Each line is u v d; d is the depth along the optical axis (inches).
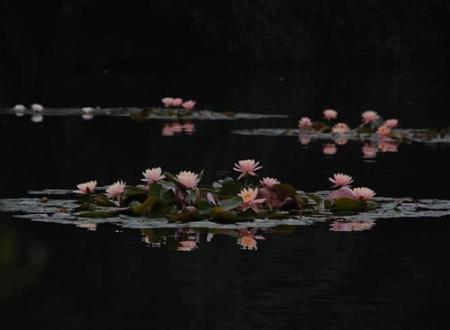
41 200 394.3
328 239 328.2
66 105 1026.1
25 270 135.3
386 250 311.0
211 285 265.3
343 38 1909.4
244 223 354.3
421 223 358.6
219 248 312.2
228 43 1721.2
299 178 486.6
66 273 277.6
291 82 1409.9
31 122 820.0
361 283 269.1
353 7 1914.4
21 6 1432.1
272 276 276.1
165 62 1727.4
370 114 748.6
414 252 309.0
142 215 362.6
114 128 779.4
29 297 252.5
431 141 701.3
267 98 1141.1
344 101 1098.7
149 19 1711.4
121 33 1705.2
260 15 1770.4
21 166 526.3
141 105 1034.1
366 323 230.5
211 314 237.0
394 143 686.5
